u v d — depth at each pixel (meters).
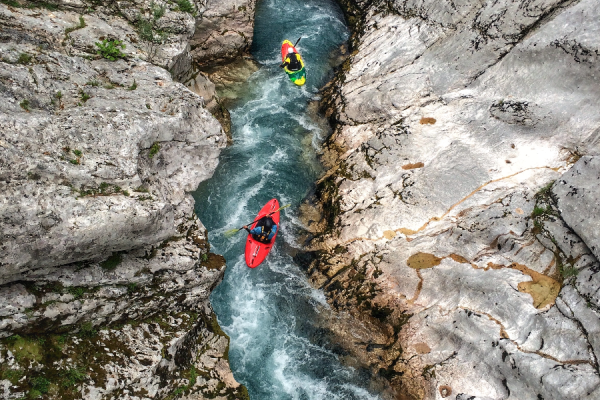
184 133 7.68
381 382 8.16
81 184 5.94
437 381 7.75
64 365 5.95
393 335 8.53
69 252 5.80
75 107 6.84
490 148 9.92
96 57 8.10
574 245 7.74
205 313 7.98
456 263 8.63
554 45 9.99
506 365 7.32
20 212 5.35
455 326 8.02
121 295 6.62
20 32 7.37
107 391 6.05
